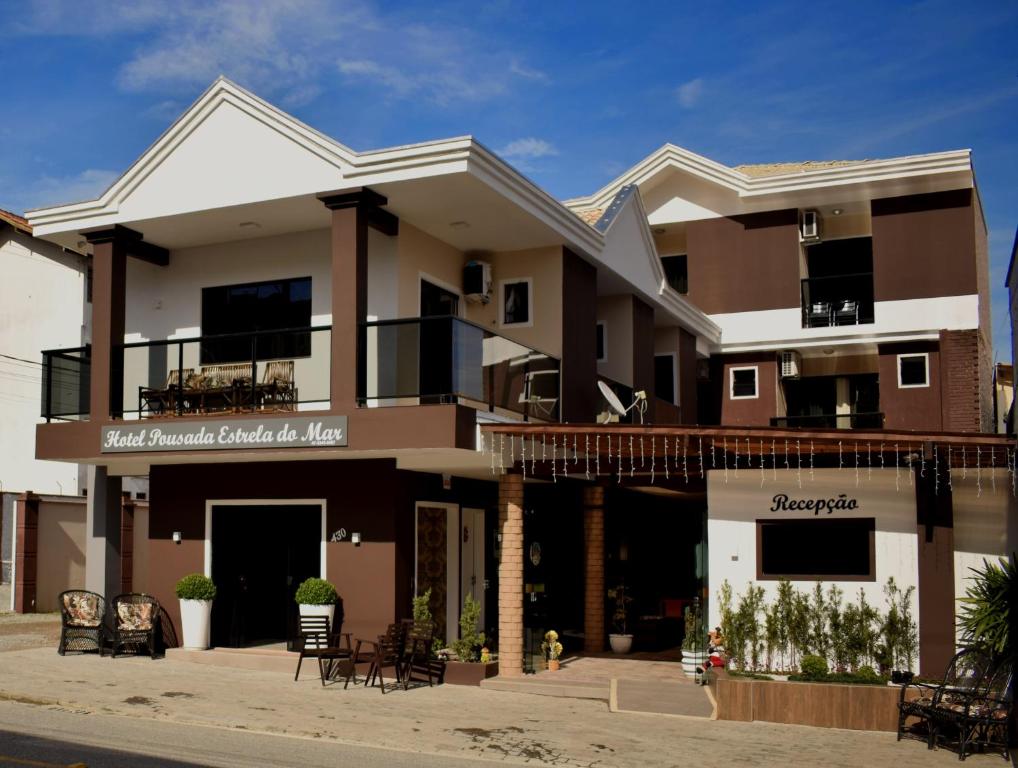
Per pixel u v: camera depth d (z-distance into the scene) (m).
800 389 25.98
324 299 16.14
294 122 14.57
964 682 11.98
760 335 24.77
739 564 13.98
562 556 19.69
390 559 14.66
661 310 21.58
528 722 11.72
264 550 15.98
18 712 11.37
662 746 10.61
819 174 23.89
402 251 15.63
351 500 14.98
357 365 13.92
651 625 18.83
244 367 15.13
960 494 13.37
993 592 11.98
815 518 13.71
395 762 9.55
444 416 13.26
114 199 15.86
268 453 14.38
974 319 22.89
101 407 15.54
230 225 16.00
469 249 17.36
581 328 17.69
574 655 17.11
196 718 11.23
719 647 13.77
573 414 17.17
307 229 16.30
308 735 10.63
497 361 14.71
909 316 23.39
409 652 14.09
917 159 22.95
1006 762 10.16
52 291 28.44
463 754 10.04
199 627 15.49
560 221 16.39
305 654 13.76
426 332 13.66
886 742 11.07
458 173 13.55
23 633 18.48
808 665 12.41
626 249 19.36
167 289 17.30
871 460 13.41
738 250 25.19
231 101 15.02
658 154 25.50
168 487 16.31
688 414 23.08
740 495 14.08
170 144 15.46
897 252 23.61
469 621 14.91
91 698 12.20
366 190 14.22
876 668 13.16
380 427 13.57
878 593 13.37
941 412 23.05
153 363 15.68
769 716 12.08
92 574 16.69
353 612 14.80
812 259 25.72
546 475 15.87
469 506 17.48
